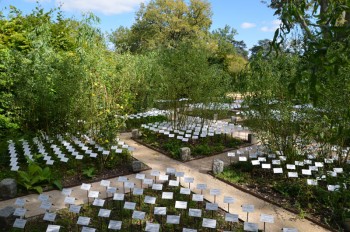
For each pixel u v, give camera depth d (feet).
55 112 22.52
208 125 29.71
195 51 25.86
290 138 18.99
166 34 98.02
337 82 14.61
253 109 19.60
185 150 21.35
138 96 34.17
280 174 18.49
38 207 14.44
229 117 36.65
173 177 18.25
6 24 29.35
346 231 12.51
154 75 31.78
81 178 17.88
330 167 18.47
